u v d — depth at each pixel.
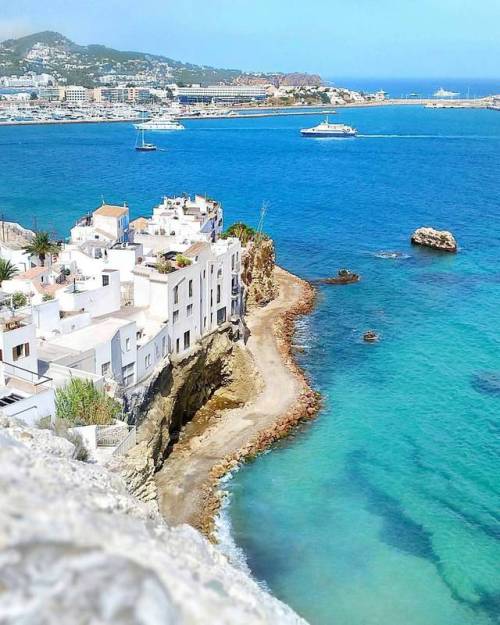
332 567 59.56
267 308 125.75
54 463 19.81
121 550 13.21
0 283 92.50
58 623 10.74
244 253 123.31
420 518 66.00
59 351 66.44
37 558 11.69
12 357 58.09
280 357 102.94
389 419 85.25
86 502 15.46
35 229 172.50
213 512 66.56
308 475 73.31
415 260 161.12
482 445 78.81
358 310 126.44
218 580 14.98
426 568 59.41
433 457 76.50
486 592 56.75
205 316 90.19
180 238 114.38
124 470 52.38
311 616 54.00
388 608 55.03
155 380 75.94
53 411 53.31
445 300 131.38
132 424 68.38
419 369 99.94
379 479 72.50
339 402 89.94
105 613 10.98
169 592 12.84
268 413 86.25
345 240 180.62
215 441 79.38
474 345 108.62
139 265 88.25
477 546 62.03
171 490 69.69
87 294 81.06
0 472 14.62
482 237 182.62
